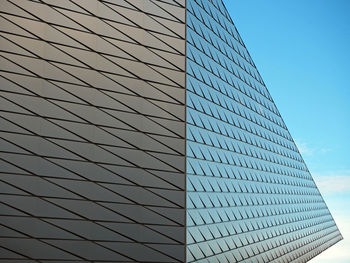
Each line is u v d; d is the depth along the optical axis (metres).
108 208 33.75
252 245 54.66
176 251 35.78
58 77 34.25
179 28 41.84
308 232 96.94
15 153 31.64
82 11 36.41
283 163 84.81
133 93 36.97
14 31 33.75
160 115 37.91
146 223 35.00
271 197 69.94
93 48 36.12
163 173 36.75
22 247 30.59
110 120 35.44
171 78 39.53
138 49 38.25
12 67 33.00
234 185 51.91
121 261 33.44
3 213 30.52
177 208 36.69
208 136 45.09
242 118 60.31
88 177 33.53
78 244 32.22
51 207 31.91
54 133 33.12
